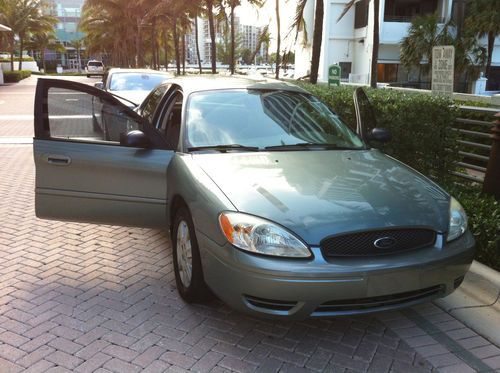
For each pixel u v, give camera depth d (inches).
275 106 179.6
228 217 120.7
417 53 1088.2
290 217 118.3
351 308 117.5
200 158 150.3
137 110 235.0
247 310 118.7
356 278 113.3
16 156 379.9
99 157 160.6
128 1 1557.6
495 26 1023.0
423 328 136.8
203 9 1077.8
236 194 126.7
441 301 150.9
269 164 145.6
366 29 1195.3
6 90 1234.0
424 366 119.9
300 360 120.9
